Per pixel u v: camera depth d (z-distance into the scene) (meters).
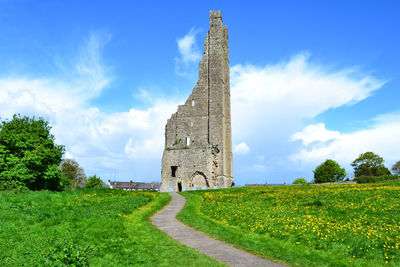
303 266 13.10
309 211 23.77
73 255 11.99
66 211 21.91
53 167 42.31
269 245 15.88
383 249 14.50
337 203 26.61
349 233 16.59
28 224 17.75
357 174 92.56
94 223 18.80
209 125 71.00
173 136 71.69
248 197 34.75
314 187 43.75
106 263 12.42
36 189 41.88
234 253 14.88
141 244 15.55
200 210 28.19
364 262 13.28
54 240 14.50
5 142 39.94
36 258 12.02
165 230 19.80
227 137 76.62
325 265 13.11
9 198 25.61
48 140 43.53
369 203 25.64
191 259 13.51
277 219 20.81
